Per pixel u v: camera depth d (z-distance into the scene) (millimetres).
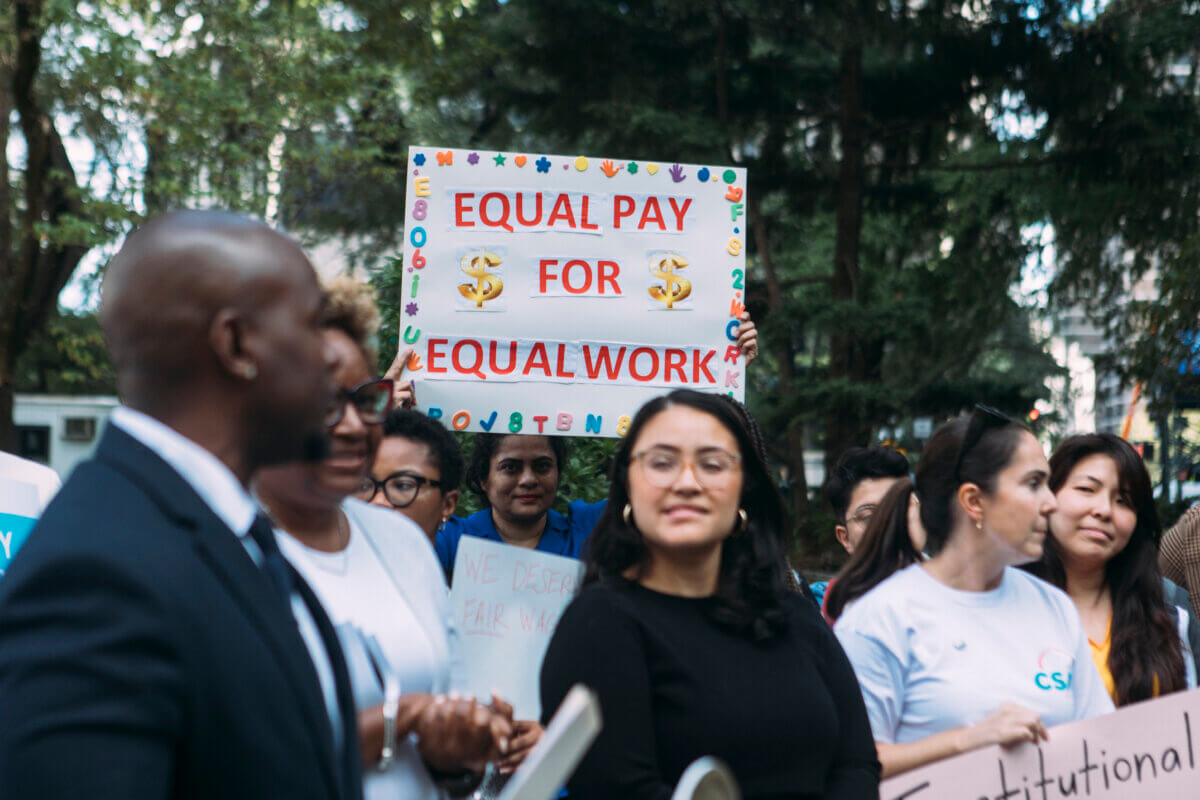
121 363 1479
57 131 16469
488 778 2869
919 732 2900
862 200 18297
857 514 4289
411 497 3447
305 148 16141
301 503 2221
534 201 4238
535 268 4227
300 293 1516
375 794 2051
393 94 17094
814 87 17703
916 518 3463
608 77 16562
